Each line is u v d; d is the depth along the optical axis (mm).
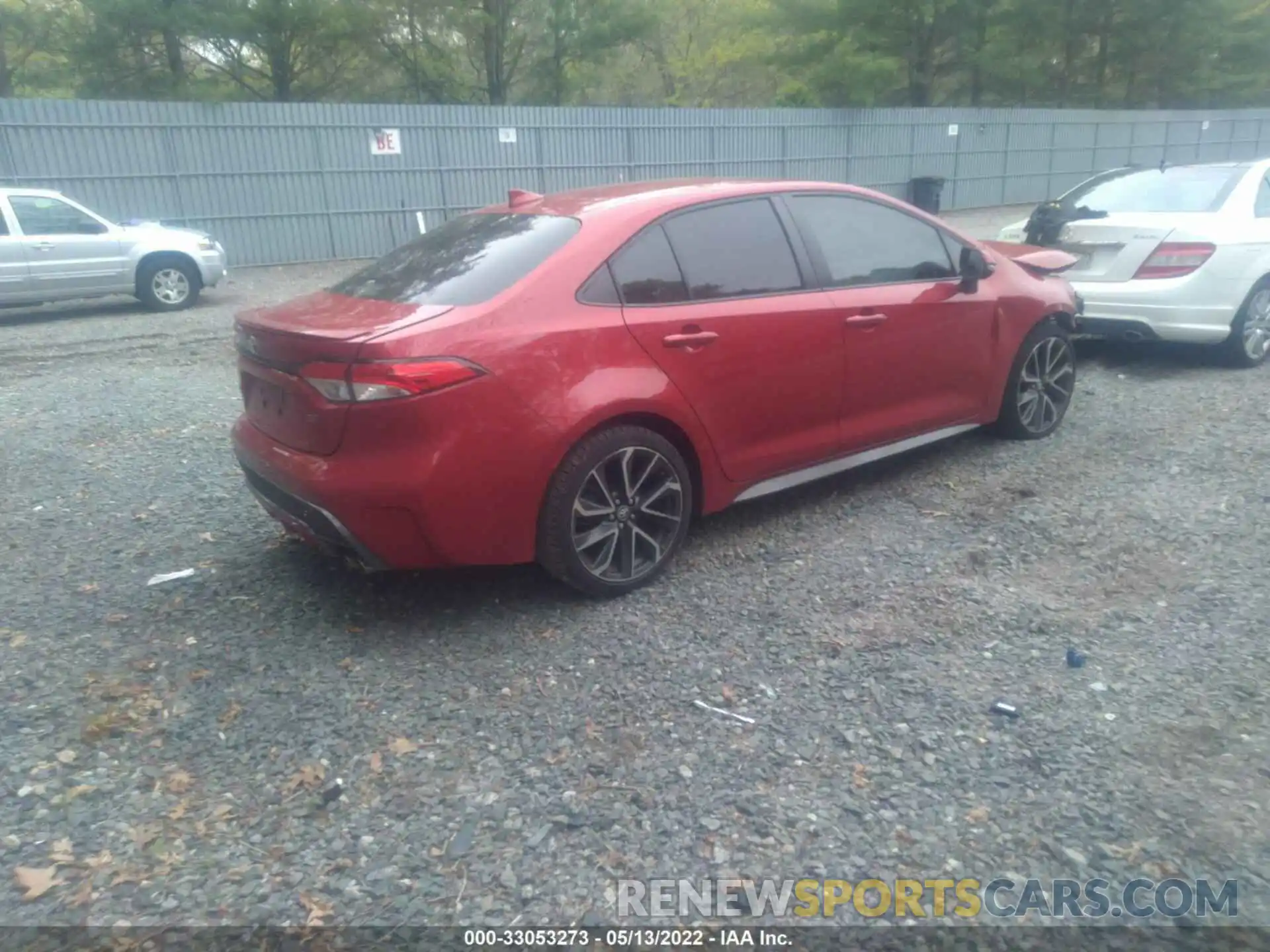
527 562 4129
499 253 4203
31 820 2955
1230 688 3484
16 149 16531
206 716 3475
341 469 3691
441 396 3643
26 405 7824
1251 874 2664
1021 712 3375
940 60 36406
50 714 3490
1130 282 7426
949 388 5453
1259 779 3016
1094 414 6727
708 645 3873
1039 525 4902
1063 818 2883
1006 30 35938
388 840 2863
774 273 4660
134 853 2824
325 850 2828
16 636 4027
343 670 3752
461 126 20609
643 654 3811
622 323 4090
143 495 5645
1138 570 4402
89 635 4039
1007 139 30406
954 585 4309
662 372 4195
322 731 3375
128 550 4875
